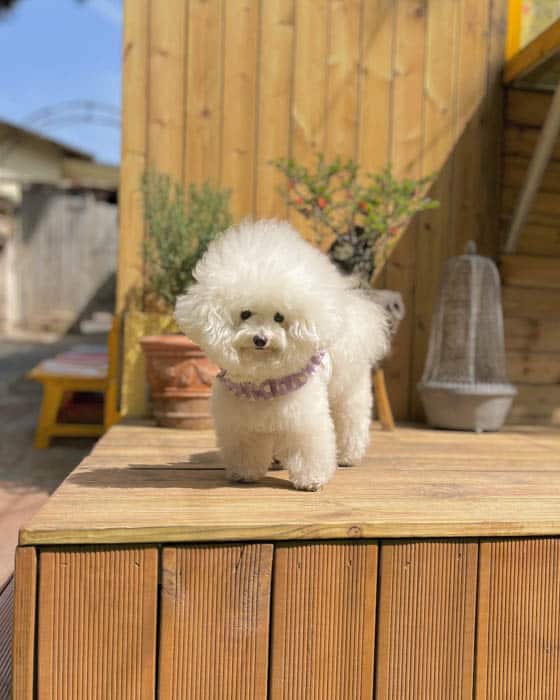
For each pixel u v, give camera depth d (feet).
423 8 6.00
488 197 6.12
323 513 2.60
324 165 5.89
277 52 5.85
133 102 5.70
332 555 2.47
